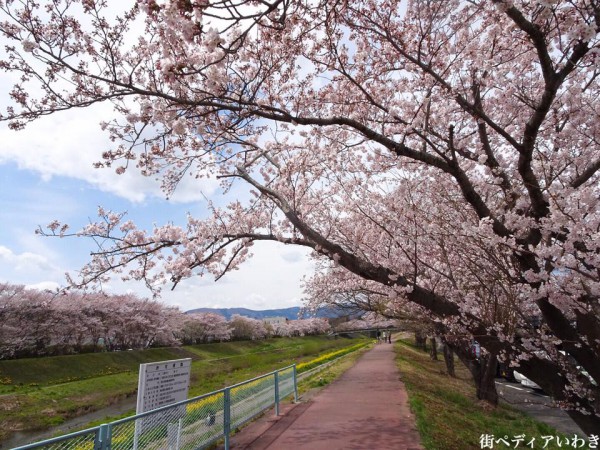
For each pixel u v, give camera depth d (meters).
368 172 8.18
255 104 4.46
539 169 5.98
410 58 5.04
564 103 5.74
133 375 26.27
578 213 4.47
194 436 5.09
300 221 6.73
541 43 3.90
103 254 6.66
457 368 25.38
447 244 7.24
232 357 37.62
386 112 5.99
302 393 11.37
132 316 35.06
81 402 19.25
